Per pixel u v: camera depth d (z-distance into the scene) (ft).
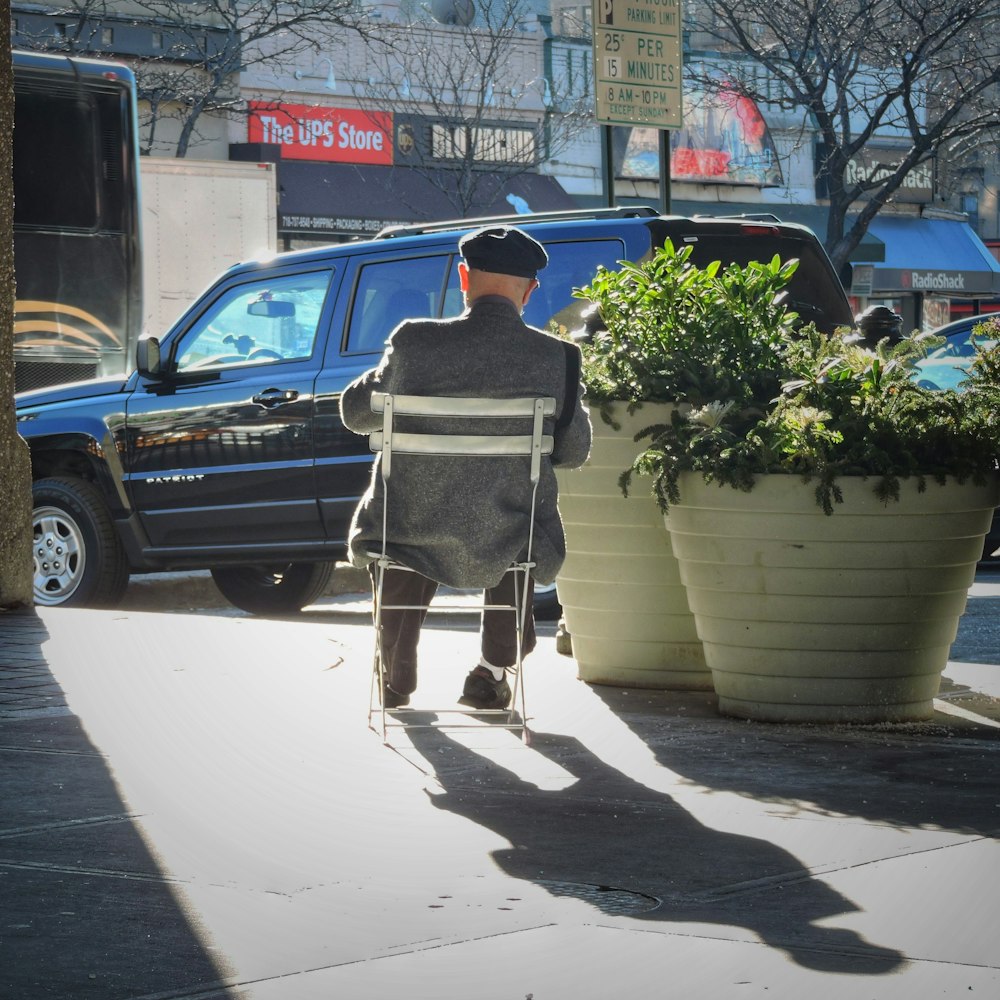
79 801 23.95
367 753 27.78
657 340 32.94
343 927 18.51
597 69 78.64
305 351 51.78
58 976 16.65
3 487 43.83
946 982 16.74
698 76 173.88
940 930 18.45
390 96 169.07
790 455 29.68
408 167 170.19
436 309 49.96
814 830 22.98
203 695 32.32
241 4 160.66
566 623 35.83
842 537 29.84
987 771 26.78
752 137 192.95
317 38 165.99
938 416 29.91
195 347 53.98
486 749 28.25
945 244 209.36
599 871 20.89
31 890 19.57
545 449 28.19
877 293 207.51
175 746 27.84
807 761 27.48
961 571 30.78
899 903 19.48
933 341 30.99
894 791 25.35
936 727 30.60
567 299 48.42
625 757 27.78
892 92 146.41
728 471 29.94
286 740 28.53
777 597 30.40
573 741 29.04
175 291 105.29
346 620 57.72
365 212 165.27
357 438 50.31
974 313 217.56
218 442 52.65
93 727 29.22
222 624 41.47
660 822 23.41
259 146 159.12
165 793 24.57
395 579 29.91
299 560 51.88
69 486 55.47
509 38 175.32
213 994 16.25
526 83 179.01
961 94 156.66
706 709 32.22
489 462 28.02
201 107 150.71
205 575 64.39
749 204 194.39
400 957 17.49
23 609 44.06
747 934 18.31
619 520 33.60
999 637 44.75
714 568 30.86
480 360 28.14
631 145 186.80
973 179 221.87
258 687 33.27
